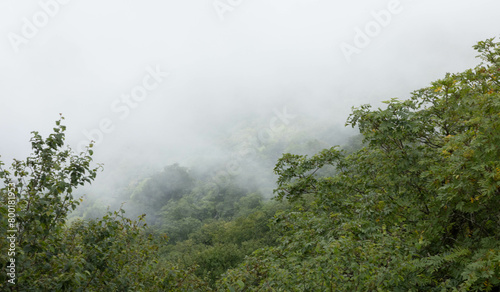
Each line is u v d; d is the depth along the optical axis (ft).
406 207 25.98
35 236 16.39
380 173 29.58
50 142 18.70
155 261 27.09
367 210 25.91
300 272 17.92
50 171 18.45
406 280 17.63
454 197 18.72
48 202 16.97
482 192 17.03
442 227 20.72
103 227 20.99
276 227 31.81
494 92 20.45
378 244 18.38
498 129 15.76
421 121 26.94
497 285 16.79
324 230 26.40
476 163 16.60
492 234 20.36
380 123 27.14
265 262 24.44
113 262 22.08
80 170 18.88
